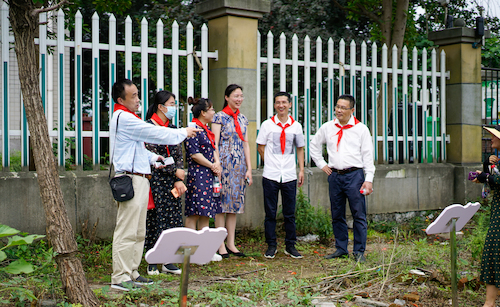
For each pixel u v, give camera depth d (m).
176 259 2.64
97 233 5.45
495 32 13.19
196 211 4.97
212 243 2.68
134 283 3.98
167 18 9.97
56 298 3.46
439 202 7.79
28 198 5.12
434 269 4.71
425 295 4.14
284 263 5.22
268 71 6.48
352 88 7.05
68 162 5.77
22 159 5.22
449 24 8.16
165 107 4.48
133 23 10.40
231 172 5.31
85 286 3.46
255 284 4.11
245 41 6.20
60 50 5.38
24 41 3.40
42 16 5.31
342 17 10.77
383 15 9.58
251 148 6.32
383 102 7.38
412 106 7.67
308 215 6.23
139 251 4.20
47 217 3.41
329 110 6.87
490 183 3.75
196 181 4.99
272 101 6.51
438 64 8.29
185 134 3.96
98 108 5.56
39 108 3.44
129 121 3.87
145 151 4.05
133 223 3.96
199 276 4.57
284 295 4.05
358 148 5.31
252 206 6.27
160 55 5.86
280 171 5.46
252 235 6.26
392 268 4.77
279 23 10.01
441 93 8.02
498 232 3.70
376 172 7.20
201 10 6.35
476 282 4.36
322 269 4.98
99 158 5.58
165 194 4.63
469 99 7.95
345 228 5.45
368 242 6.28
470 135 7.97
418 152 7.88
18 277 3.69
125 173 3.96
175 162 4.59
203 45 6.10
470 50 7.95
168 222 4.66
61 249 3.40
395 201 7.38
